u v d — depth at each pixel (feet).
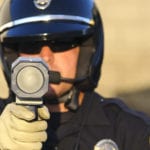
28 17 17.99
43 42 17.79
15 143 15.29
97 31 19.15
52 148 18.26
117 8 115.75
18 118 15.21
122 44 96.94
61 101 18.39
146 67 82.99
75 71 18.40
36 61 15.05
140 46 95.66
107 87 67.26
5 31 18.13
